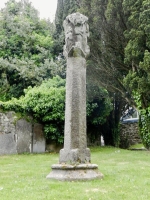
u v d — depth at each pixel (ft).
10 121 40.81
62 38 57.88
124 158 32.01
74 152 17.70
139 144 61.26
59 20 58.59
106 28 40.60
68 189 14.19
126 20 37.45
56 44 59.67
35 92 41.81
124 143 62.18
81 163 17.75
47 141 43.34
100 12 40.88
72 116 18.35
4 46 58.65
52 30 63.72
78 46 19.25
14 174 20.48
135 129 62.69
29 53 59.77
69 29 19.85
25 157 35.63
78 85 18.81
